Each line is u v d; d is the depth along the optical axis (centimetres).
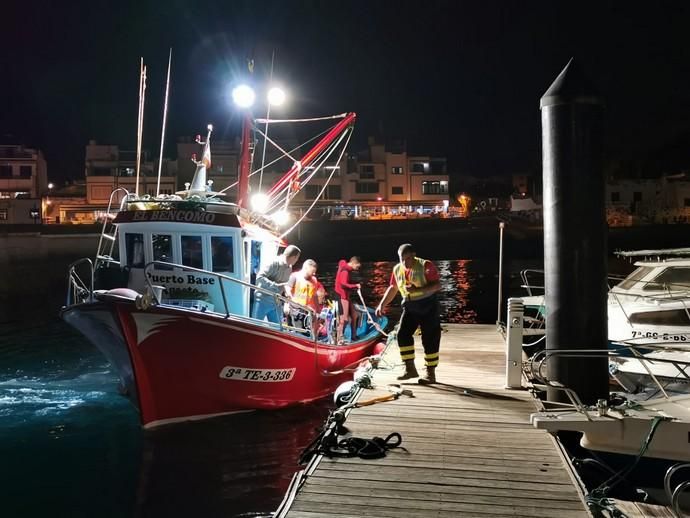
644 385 887
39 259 4447
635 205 6869
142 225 997
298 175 1240
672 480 610
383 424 679
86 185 6512
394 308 2325
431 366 840
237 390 955
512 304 823
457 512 482
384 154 7075
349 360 1166
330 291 2741
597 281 726
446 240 5791
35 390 1159
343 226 5981
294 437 901
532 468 563
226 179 6341
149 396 905
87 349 1558
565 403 727
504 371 925
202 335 891
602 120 727
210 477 771
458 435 645
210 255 986
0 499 715
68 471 788
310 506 491
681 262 1157
